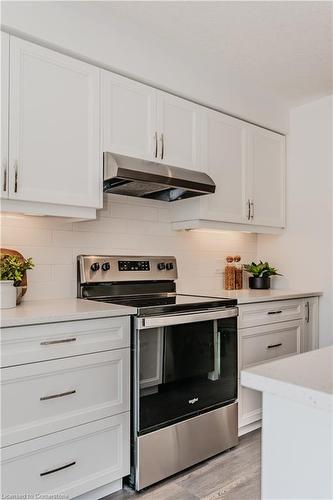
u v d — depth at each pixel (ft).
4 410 4.90
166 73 7.70
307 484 2.42
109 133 6.89
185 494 6.07
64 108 6.34
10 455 4.93
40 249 7.24
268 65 8.43
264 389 2.51
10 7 5.73
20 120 5.85
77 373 5.58
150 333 6.31
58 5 6.24
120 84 7.07
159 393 6.40
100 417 5.80
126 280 8.04
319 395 2.22
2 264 6.04
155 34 7.25
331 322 9.86
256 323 8.36
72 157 6.43
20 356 5.03
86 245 7.86
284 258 10.89
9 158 5.73
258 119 9.72
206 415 7.09
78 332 5.58
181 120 8.04
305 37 7.30
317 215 10.19
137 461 6.10
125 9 6.50
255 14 6.61
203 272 10.05
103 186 6.82
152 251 8.95
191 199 8.73
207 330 7.19
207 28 7.04
